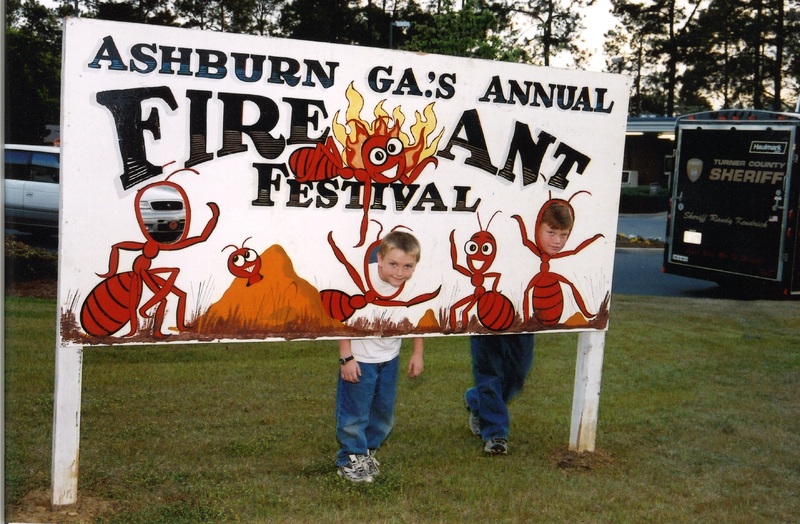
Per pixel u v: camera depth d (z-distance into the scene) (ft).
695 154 47.47
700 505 15.40
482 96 16.56
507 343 17.97
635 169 130.11
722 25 145.48
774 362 28.37
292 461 16.81
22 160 48.44
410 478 16.15
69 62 13.56
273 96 14.89
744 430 20.38
